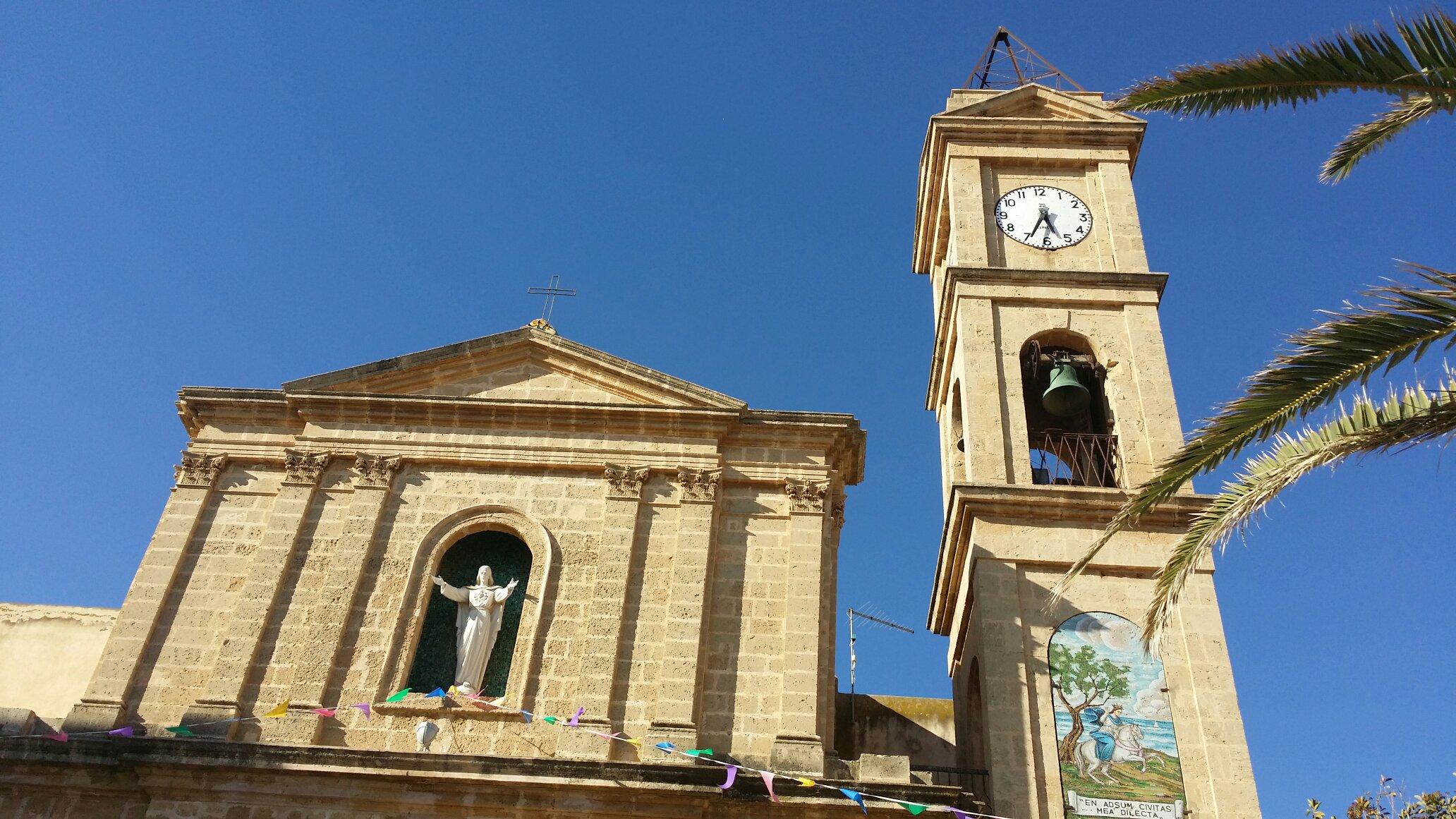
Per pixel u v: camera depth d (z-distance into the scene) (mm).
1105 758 21562
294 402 26094
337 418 26094
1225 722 21859
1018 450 25969
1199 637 22844
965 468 28094
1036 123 31484
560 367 27031
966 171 30984
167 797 20641
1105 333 27703
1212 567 23672
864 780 20688
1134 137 31250
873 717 27969
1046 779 21312
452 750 21672
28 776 20984
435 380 26891
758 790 20484
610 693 22234
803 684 22328
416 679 23250
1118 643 22938
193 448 25875
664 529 24469
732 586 23781
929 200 33969
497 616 23578
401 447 25625
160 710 22422
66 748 21062
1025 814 20859
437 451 25578
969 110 32281
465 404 25953
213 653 23125
